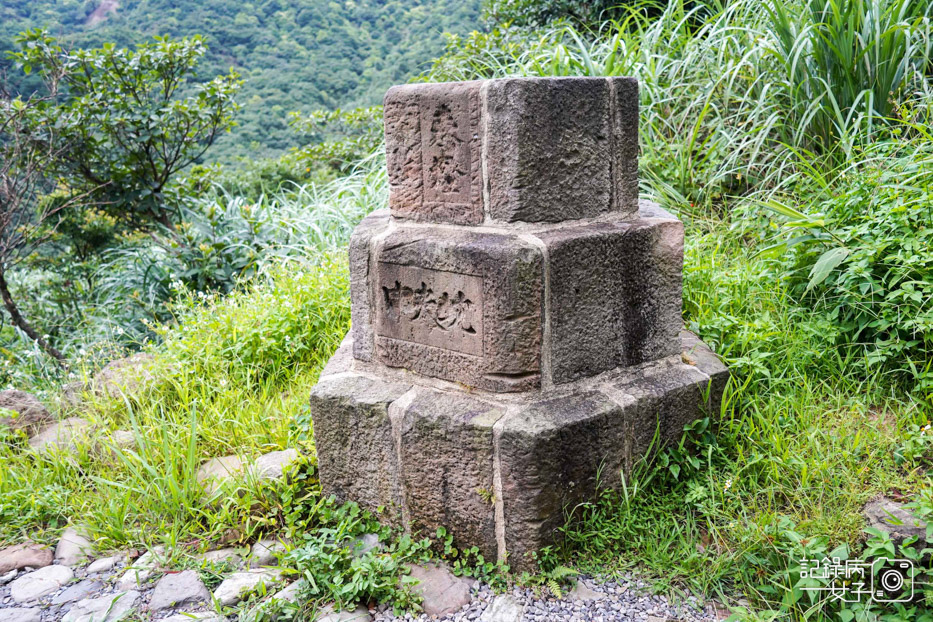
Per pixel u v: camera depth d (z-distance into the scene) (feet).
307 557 7.30
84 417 11.11
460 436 7.20
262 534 8.35
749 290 10.66
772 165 13.14
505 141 7.08
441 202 7.75
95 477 8.75
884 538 6.35
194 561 7.88
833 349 9.34
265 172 28.99
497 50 21.52
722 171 13.76
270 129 35.65
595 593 7.02
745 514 7.45
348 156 28.25
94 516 8.55
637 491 7.75
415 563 7.69
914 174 10.28
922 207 9.29
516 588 7.16
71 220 22.36
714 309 10.43
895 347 8.87
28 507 9.01
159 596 7.42
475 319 7.29
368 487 8.07
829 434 8.25
